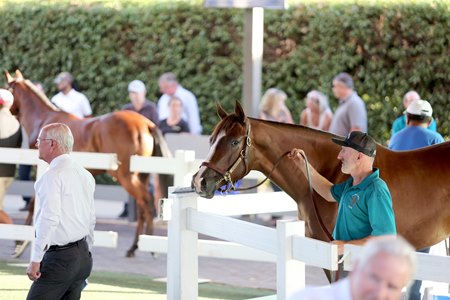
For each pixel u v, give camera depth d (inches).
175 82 641.6
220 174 299.9
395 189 302.2
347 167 251.3
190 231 320.8
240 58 703.7
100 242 449.7
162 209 326.0
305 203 306.0
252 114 517.7
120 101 757.3
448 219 307.1
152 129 529.3
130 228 606.5
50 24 776.9
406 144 387.9
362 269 143.5
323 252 244.5
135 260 503.8
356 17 648.4
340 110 564.1
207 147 605.3
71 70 773.3
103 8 754.8
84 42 765.3
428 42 625.0
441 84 624.1
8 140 516.7
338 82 562.3
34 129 562.3
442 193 303.9
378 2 643.5
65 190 268.4
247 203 353.4
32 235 462.3
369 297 142.4
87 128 536.1
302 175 305.3
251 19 513.3
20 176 671.1
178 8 727.1
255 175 452.4
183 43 728.3
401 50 634.8
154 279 448.5
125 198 627.5
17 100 572.1
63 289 273.0
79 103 666.2
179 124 632.4
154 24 736.3
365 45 645.9
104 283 434.9
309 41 671.8
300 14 674.2
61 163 271.3
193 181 302.5
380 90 645.3
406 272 141.3
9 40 796.6
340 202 258.8
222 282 447.2
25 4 789.9
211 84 717.3
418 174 305.7
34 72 789.2
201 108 723.4
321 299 157.4
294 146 306.7
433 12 621.9
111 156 463.2
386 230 242.7
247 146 302.0
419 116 387.2
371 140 250.2
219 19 709.9
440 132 625.9
